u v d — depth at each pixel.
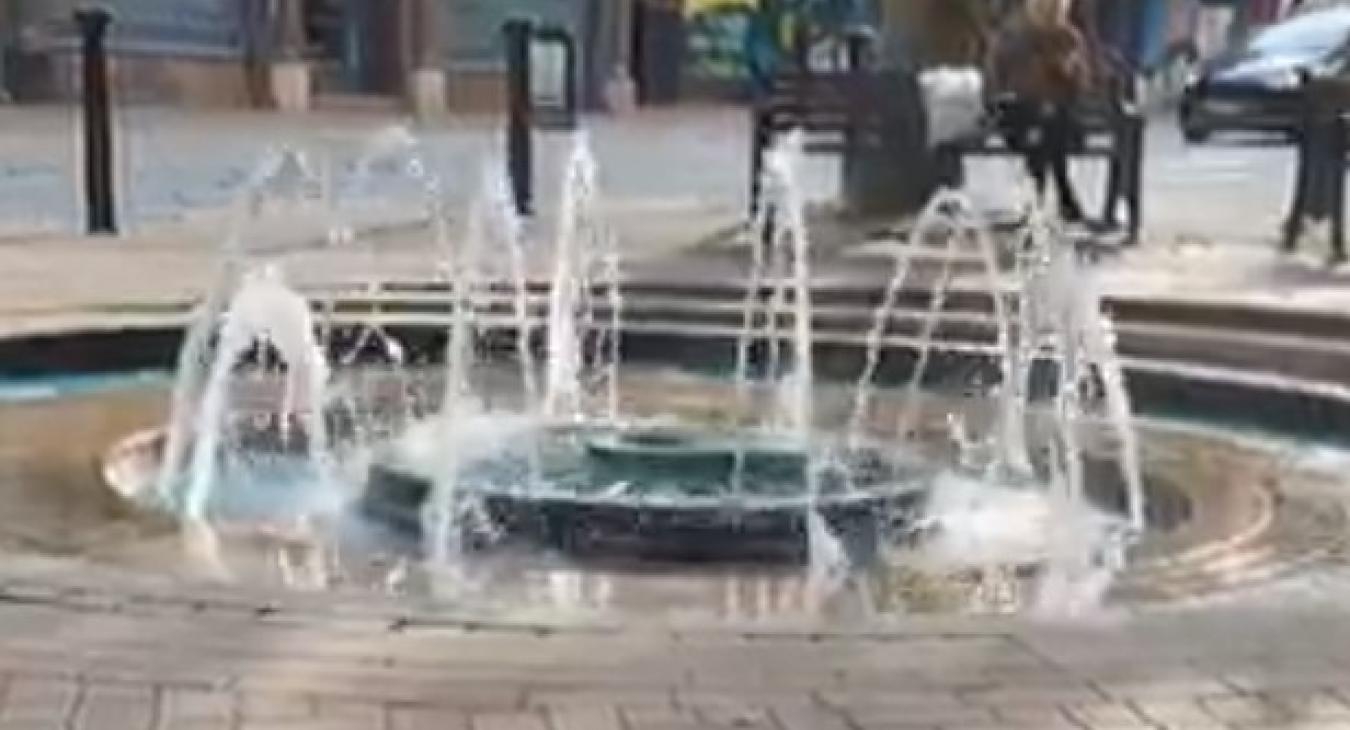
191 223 15.26
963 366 9.98
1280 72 25.67
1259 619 5.28
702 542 6.14
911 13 15.36
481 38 33.66
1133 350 10.20
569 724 4.33
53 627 4.91
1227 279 12.23
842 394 9.53
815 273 11.80
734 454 6.74
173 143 22.95
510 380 9.58
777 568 6.10
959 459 7.85
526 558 6.12
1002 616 5.30
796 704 4.49
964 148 14.73
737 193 19.12
